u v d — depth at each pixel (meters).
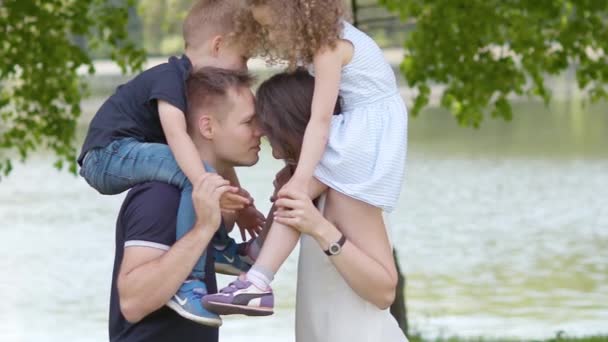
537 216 20.61
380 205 3.79
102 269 15.80
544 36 10.30
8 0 10.34
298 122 3.91
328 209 3.87
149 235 3.70
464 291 13.83
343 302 3.84
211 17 4.25
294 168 4.05
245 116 3.92
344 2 4.00
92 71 10.82
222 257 4.27
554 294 13.50
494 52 10.70
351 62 4.00
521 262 15.94
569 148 32.41
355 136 3.89
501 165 28.86
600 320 11.81
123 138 3.90
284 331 11.08
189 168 3.75
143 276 3.63
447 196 23.56
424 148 33.75
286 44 3.92
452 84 10.38
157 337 3.80
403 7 10.34
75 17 10.59
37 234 19.08
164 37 56.12
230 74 3.95
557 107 48.16
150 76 3.95
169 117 3.83
